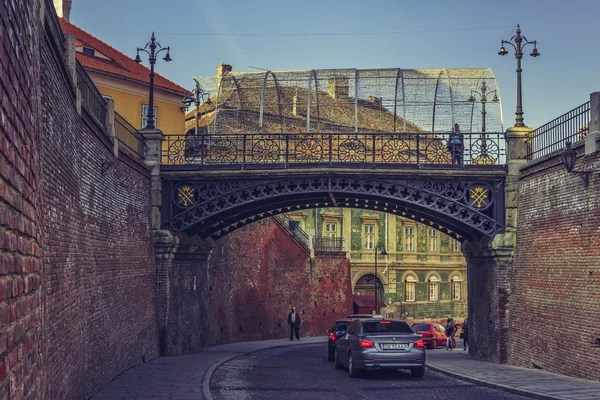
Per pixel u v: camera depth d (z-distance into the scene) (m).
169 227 24.89
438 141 25.78
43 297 8.55
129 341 20.47
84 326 14.52
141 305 22.41
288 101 27.19
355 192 24.67
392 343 19.42
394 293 58.69
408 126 26.50
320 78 27.09
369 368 19.53
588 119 19.08
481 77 26.64
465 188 24.30
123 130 21.72
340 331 26.14
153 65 25.56
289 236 45.00
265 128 27.12
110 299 17.95
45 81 10.86
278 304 43.56
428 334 38.44
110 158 18.48
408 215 30.06
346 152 25.05
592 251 17.95
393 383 18.77
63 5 37.50
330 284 48.62
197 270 29.73
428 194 24.47
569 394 14.94
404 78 26.80
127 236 20.88
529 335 22.16
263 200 26.05
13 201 4.74
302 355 30.00
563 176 20.00
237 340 38.72
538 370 21.19
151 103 25.34
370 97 26.77
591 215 18.06
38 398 6.90
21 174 5.32
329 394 16.39
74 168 14.12
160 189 24.77
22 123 5.43
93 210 16.42
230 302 38.09
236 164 24.95
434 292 61.66
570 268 19.27
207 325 31.64
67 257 12.95
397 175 24.33
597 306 17.61
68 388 12.34
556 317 20.12
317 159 25.27
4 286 4.12
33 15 6.39
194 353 27.73
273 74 27.17
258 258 41.47
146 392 15.38
